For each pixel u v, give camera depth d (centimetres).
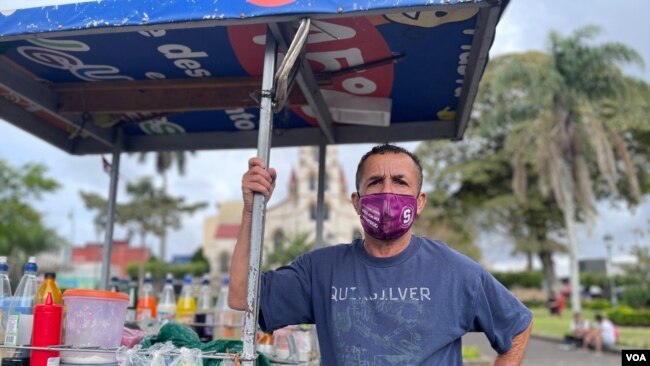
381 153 220
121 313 244
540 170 2333
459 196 3503
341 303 213
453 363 206
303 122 384
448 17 237
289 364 297
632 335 2042
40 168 2919
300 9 197
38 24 210
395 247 217
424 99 343
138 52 283
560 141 2225
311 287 226
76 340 230
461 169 3338
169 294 437
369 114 349
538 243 3556
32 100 319
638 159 2788
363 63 289
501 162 3300
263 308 221
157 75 315
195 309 436
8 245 2855
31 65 301
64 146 406
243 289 210
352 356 205
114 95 333
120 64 299
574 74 2145
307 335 346
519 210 3409
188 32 260
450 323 205
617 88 2159
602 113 2439
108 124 374
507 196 3347
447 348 206
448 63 290
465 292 210
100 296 236
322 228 376
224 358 208
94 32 210
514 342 213
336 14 197
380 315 207
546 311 3634
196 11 201
